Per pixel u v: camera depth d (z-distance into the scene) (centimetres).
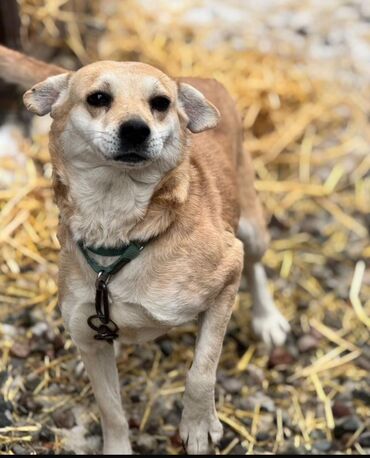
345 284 457
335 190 516
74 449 361
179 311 317
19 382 383
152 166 303
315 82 570
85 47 574
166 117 305
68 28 561
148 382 394
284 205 503
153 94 303
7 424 362
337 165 528
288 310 441
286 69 577
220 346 333
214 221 331
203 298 321
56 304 421
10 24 499
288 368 408
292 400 391
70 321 321
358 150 539
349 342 424
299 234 488
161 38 589
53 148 311
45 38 557
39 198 467
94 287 313
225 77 557
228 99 393
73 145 303
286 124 544
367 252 475
